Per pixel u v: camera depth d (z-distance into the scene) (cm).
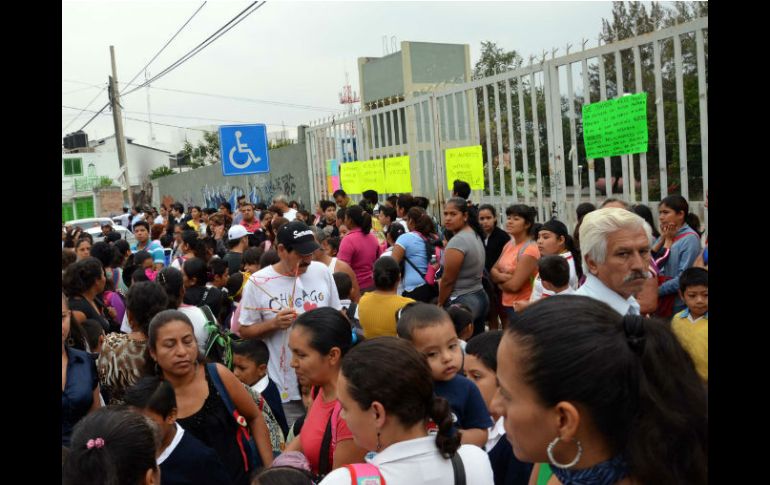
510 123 824
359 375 216
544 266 443
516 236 594
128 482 218
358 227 700
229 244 815
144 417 232
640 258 302
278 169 1709
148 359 356
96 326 482
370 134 1222
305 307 482
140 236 1052
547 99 763
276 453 388
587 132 695
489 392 300
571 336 136
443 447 211
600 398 133
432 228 677
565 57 735
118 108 2741
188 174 2670
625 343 138
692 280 357
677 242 507
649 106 677
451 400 296
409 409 213
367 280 700
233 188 2158
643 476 133
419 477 208
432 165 1021
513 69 815
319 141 1452
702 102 595
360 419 218
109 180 4994
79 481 212
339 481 204
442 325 300
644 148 632
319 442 300
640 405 135
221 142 1227
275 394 435
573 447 139
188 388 339
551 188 769
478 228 621
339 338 308
